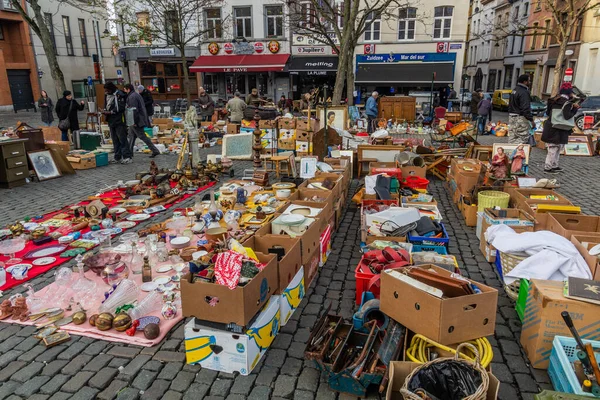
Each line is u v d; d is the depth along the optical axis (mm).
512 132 10828
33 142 9680
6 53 29203
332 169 8031
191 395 3096
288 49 27703
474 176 7211
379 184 6980
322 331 3492
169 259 5188
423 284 3168
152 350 3592
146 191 8016
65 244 5777
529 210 5539
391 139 10617
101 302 4250
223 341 3281
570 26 19109
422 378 2631
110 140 13922
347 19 13203
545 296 3213
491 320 3189
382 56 26766
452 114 16641
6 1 27812
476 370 2594
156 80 29844
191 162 10453
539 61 32500
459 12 25609
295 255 4125
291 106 26109
